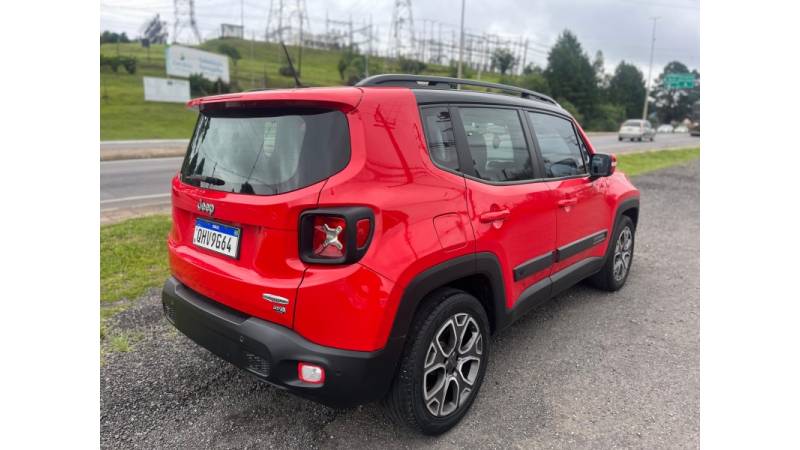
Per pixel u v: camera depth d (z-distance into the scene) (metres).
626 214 4.70
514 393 2.79
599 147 26.33
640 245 6.23
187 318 2.44
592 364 3.14
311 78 72.69
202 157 2.43
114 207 7.54
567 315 3.94
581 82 79.12
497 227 2.62
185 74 43.38
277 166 2.07
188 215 2.56
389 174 2.10
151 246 5.12
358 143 2.03
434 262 2.21
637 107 99.44
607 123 78.88
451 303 2.35
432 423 2.34
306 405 2.64
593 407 2.67
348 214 1.93
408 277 2.09
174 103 40.88
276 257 2.03
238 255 2.20
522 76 85.75
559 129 3.54
